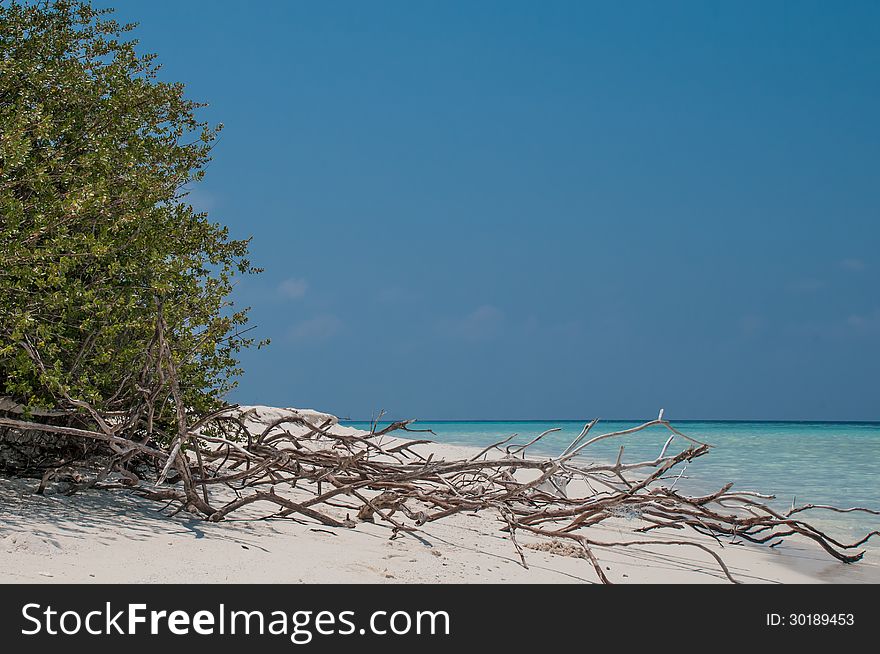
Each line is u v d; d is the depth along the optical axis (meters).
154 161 8.08
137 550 5.45
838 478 16.89
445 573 5.84
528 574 6.18
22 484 7.32
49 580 4.61
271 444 10.23
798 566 7.82
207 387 8.52
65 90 7.44
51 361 7.04
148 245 7.38
